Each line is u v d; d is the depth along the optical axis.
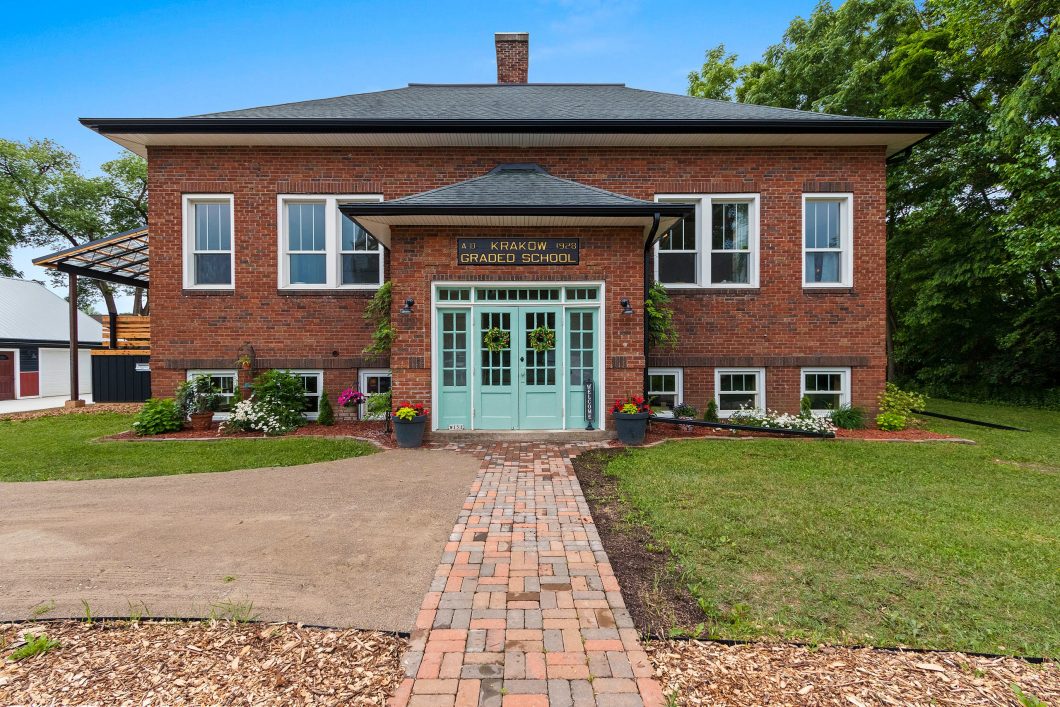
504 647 2.71
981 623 2.93
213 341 9.81
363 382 10.08
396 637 2.83
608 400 8.38
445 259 8.30
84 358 25.52
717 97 22.62
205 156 9.75
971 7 12.85
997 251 13.33
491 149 9.84
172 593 3.33
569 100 11.29
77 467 6.65
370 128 9.12
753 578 3.46
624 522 4.56
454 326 8.45
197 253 9.98
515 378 8.48
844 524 4.44
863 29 16.05
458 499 5.31
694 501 5.07
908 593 3.25
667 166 9.88
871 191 9.91
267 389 9.16
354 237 10.14
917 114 13.36
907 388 18.53
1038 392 14.72
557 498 5.29
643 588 3.35
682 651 2.67
